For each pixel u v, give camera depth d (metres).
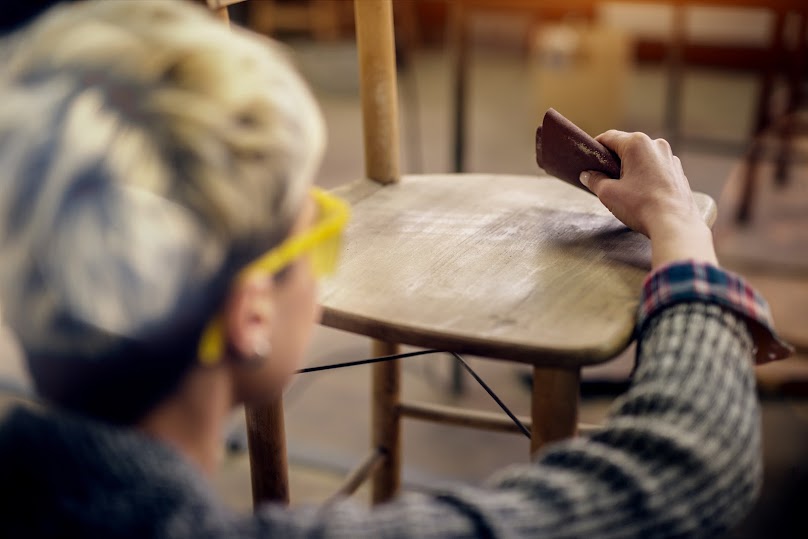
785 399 1.79
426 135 3.61
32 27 0.45
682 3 2.30
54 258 0.40
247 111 0.42
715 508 0.50
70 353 0.42
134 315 0.40
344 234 0.91
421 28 5.23
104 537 0.41
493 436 1.73
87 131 0.40
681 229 0.69
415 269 0.82
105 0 0.45
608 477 0.48
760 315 0.60
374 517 0.46
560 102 3.39
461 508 0.47
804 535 1.41
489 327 0.71
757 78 4.45
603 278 0.78
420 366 2.00
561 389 0.72
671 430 0.50
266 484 0.96
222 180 0.41
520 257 0.84
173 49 0.42
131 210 0.39
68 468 0.42
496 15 5.04
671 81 2.90
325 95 4.18
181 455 0.44
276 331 0.49
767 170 3.02
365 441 1.71
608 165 0.81
